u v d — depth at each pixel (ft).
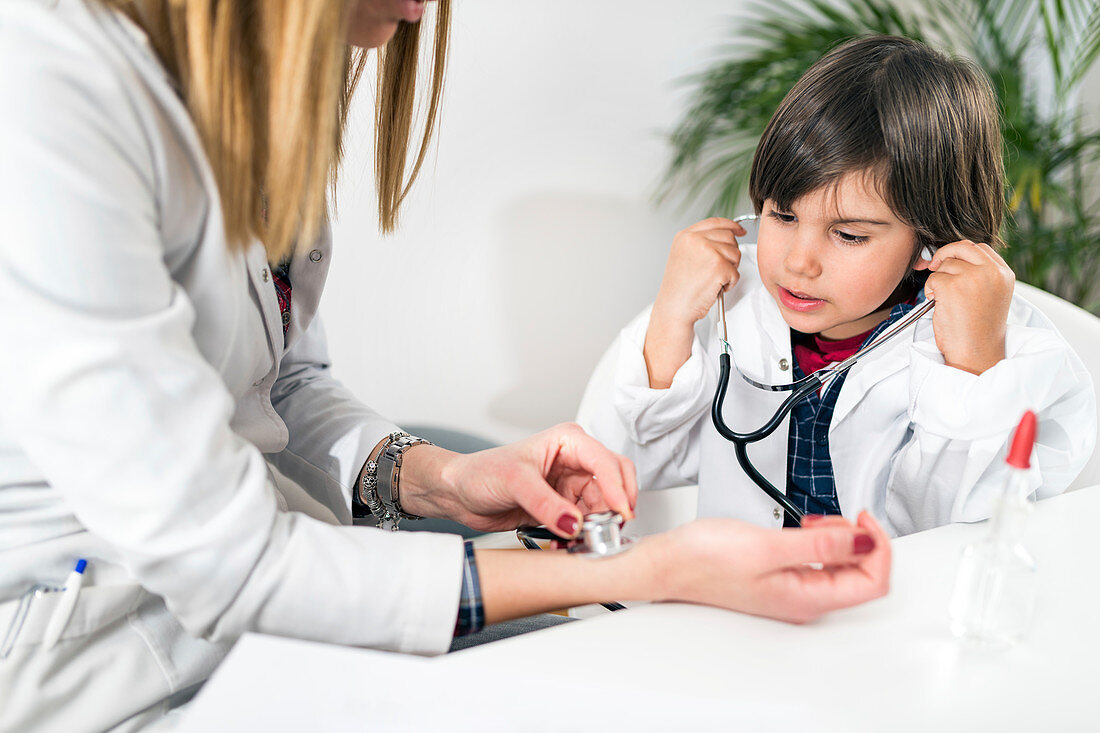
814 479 3.28
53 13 1.57
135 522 1.58
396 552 1.80
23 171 1.46
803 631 1.67
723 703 1.43
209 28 1.68
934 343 2.74
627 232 5.44
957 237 2.75
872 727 1.40
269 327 2.34
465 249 4.97
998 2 5.49
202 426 1.62
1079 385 2.49
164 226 1.74
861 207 2.57
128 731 1.86
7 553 1.77
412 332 4.94
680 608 1.75
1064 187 5.43
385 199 2.78
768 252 2.83
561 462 2.33
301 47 1.68
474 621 1.83
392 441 2.82
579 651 1.57
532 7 4.79
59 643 1.76
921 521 2.86
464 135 4.80
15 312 1.47
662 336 3.10
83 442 1.53
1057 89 5.42
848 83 2.61
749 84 5.31
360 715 1.35
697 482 3.56
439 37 2.59
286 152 1.76
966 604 1.63
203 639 1.89
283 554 1.71
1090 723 1.43
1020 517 1.58
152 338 1.58
